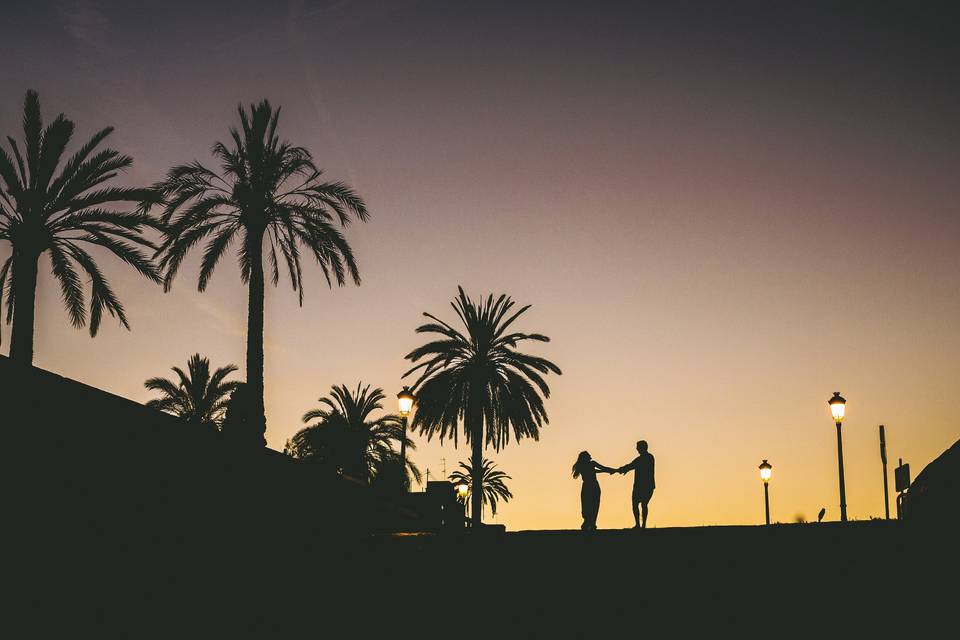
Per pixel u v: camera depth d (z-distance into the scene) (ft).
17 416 44.04
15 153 90.33
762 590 43.32
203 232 100.89
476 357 136.77
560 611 46.29
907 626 41.01
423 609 48.60
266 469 62.28
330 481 71.10
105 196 91.45
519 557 47.65
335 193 104.88
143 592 49.67
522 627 46.60
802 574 42.91
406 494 94.63
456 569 48.49
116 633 47.83
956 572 40.73
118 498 49.29
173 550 52.11
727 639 43.29
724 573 44.16
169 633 50.37
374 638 49.06
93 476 48.01
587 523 62.95
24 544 44.19
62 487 46.29
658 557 45.39
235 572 54.54
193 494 54.75
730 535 44.52
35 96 91.25
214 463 56.80
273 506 62.80
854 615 41.75
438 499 98.37
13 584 43.55
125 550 49.16
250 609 52.47
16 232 88.84
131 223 93.15
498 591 47.47
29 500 44.57
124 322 96.02
